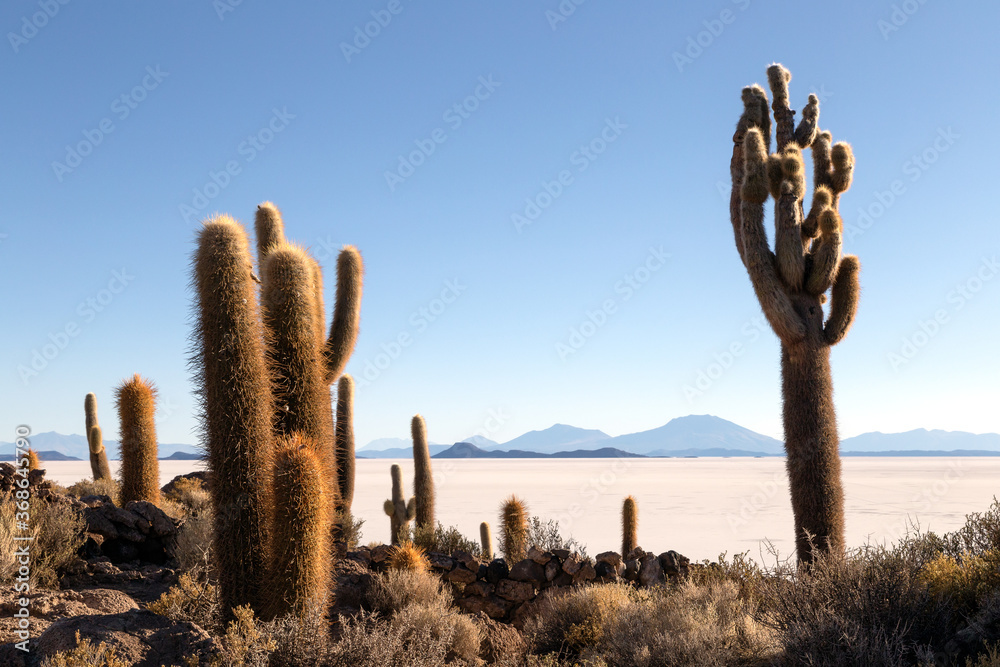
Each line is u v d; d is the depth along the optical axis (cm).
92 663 453
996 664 457
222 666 486
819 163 1107
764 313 983
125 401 1178
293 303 766
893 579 598
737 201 1120
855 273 1002
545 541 1280
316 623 545
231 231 642
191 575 798
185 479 1641
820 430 952
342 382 1491
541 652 830
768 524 6850
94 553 901
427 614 770
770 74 1123
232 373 624
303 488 611
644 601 867
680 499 11069
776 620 618
